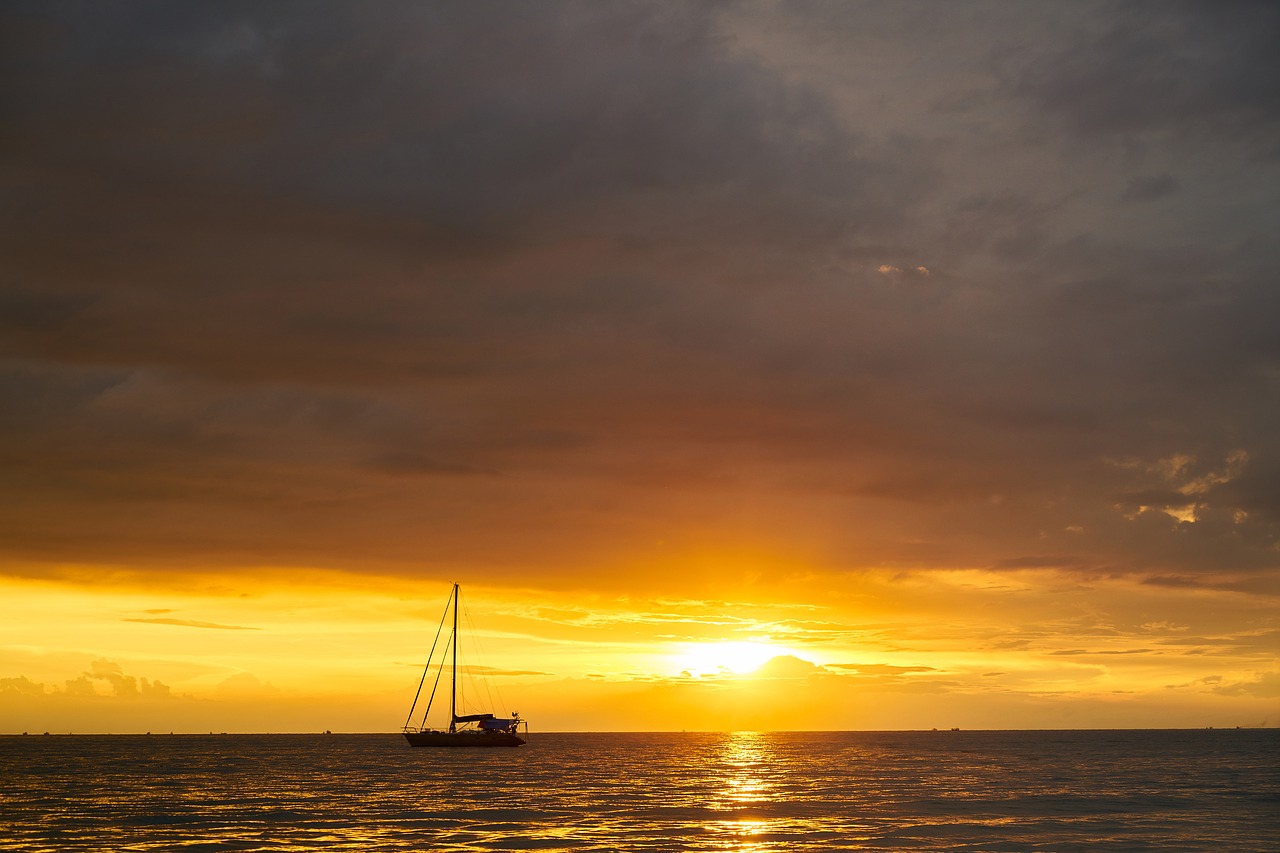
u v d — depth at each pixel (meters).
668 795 109.62
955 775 147.75
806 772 156.75
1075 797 106.50
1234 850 67.06
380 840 72.69
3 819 86.19
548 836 74.44
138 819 85.88
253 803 100.06
